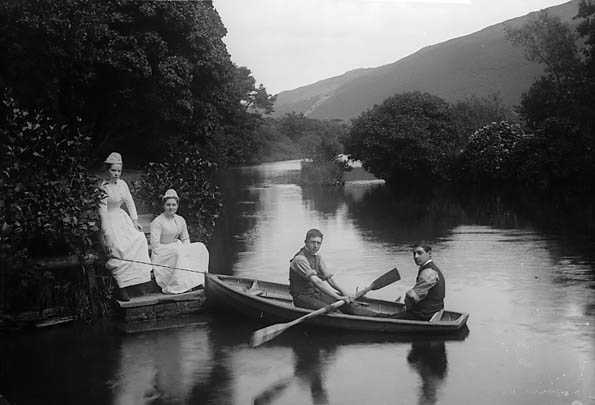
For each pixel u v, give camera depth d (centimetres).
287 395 577
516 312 824
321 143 3394
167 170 1101
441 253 1245
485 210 1934
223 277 909
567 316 800
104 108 2098
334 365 650
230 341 736
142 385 607
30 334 773
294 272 793
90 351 707
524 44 2989
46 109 1634
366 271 1111
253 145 6253
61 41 1590
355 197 2481
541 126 2781
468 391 574
